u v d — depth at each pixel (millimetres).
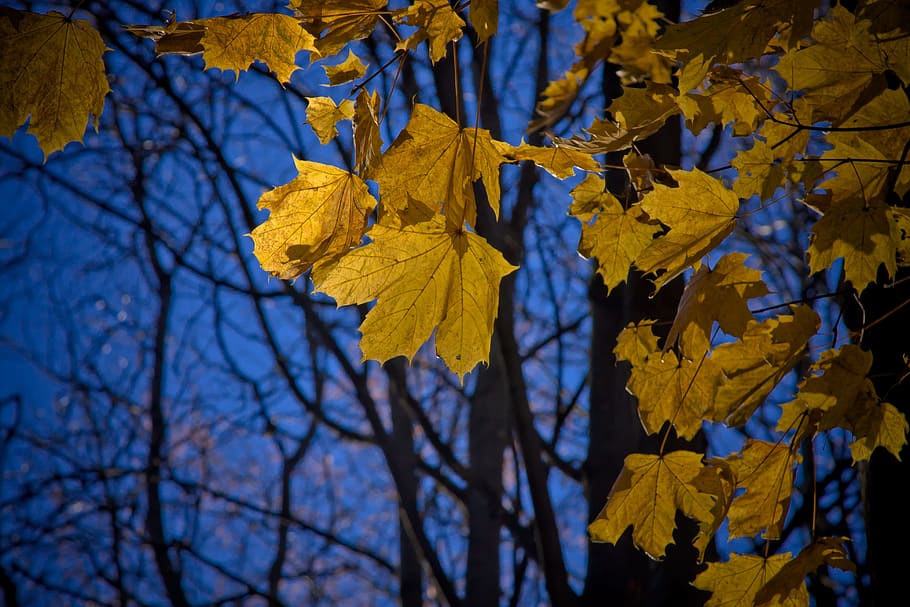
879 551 1509
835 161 1355
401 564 5148
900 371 1458
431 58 1320
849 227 1360
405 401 4051
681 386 1460
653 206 1380
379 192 1334
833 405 1400
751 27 1295
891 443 1407
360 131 1322
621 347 1473
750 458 1458
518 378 2891
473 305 1368
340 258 1345
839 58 1385
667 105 1387
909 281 1483
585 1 1324
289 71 1335
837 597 3422
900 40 1357
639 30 1337
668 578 2242
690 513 1471
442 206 1341
